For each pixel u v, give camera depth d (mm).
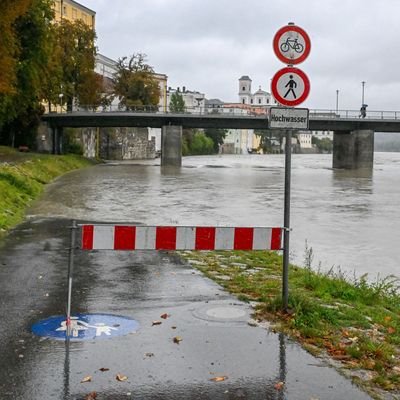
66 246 13938
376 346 6590
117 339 6719
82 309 8031
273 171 73375
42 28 53125
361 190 43781
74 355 6168
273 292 9234
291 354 6285
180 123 82375
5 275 10336
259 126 82688
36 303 8336
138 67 101812
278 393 5273
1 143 72000
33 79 53656
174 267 11344
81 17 114000
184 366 5906
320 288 9914
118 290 9250
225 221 23922
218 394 5242
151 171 66125
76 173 58969
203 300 8625
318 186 47531
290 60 7785
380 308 9102
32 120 72938
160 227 7348
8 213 20375
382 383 5492
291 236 20422
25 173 41500
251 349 6422
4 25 34656
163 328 7172
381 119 82812
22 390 5258
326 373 5754
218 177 57094
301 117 7637
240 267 11883
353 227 23281
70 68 78000
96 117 78375
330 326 7406
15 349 6324
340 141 87250
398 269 15117
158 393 5250
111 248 7238
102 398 5129
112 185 43250
